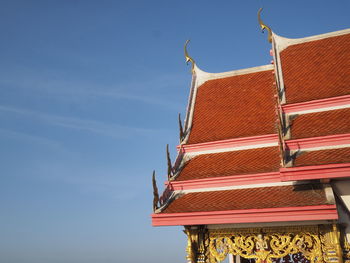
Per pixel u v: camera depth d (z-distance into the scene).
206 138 18.22
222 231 15.05
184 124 19.42
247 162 16.09
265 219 13.09
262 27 21.08
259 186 14.84
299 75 18.30
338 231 13.19
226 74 21.73
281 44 20.84
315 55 19.30
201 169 16.70
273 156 15.88
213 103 20.41
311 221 13.79
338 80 17.00
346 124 14.48
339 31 19.98
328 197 12.78
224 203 14.38
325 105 15.75
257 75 20.95
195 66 22.31
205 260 15.00
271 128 17.20
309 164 13.01
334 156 13.28
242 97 20.02
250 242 14.51
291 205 13.05
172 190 16.23
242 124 18.28
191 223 14.15
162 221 14.58
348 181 13.78
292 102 16.36
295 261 18.45
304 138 14.25
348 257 13.21
